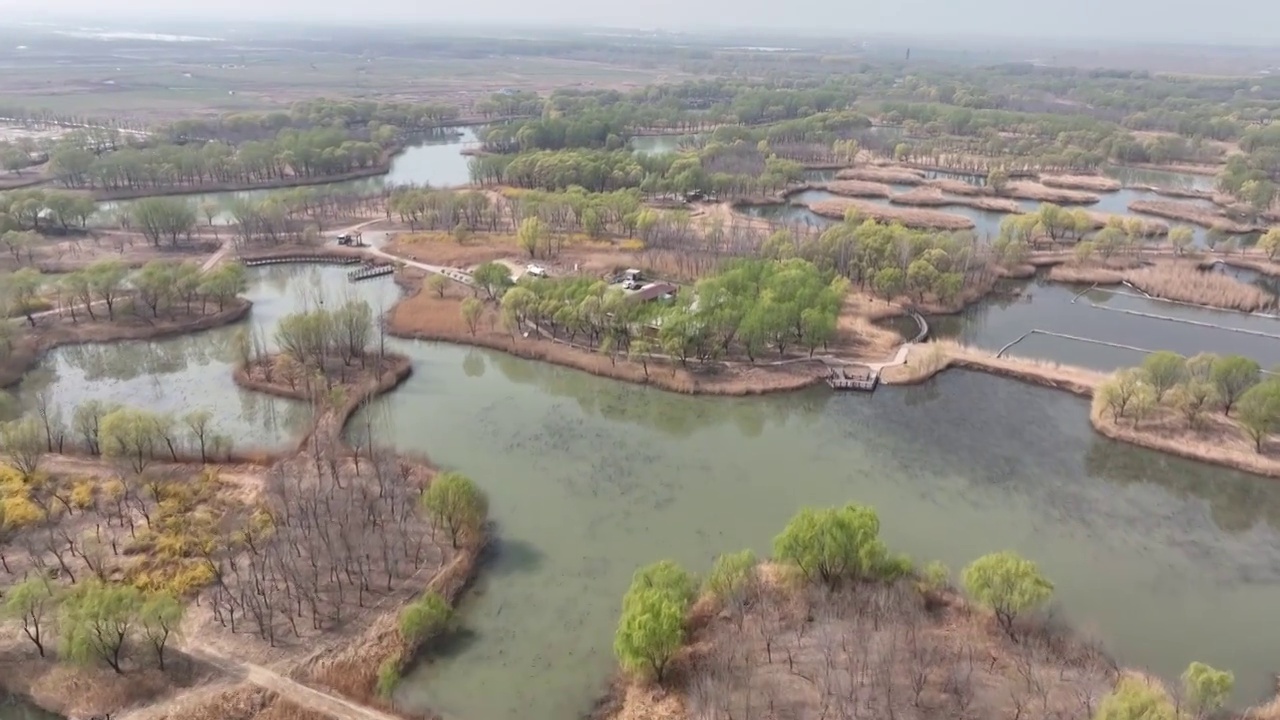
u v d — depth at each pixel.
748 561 80.19
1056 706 65.19
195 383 135.62
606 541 93.38
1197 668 65.25
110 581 81.31
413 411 126.31
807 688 67.62
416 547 88.56
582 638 77.44
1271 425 108.31
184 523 91.38
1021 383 136.25
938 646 72.69
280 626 76.50
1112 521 98.69
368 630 76.38
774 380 134.00
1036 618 77.50
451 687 71.06
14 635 74.50
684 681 69.81
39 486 98.06
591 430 121.06
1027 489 105.50
